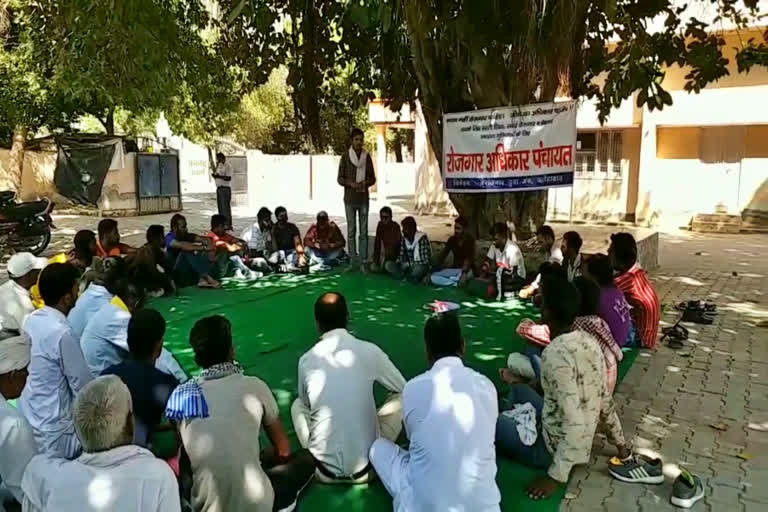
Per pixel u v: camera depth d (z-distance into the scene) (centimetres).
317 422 341
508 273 779
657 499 336
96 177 1691
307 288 839
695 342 614
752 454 386
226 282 874
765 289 861
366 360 347
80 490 203
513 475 359
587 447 340
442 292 819
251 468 276
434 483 272
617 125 1568
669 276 959
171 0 810
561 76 749
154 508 206
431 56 859
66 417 347
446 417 274
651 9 753
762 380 511
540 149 800
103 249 732
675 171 1566
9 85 1105
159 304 746
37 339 346
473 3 555
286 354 564
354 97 1035
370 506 324
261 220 939
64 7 659
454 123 848
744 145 1493
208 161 3509
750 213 1506
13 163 1353
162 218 1716
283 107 2706
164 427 374
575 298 351
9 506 309
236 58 949
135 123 2245
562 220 1698
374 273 935
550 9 577
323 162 2292
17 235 1040
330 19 850
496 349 585
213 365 289
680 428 423
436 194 1830
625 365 546
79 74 750
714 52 782
